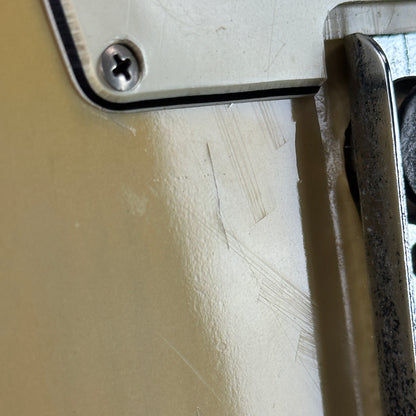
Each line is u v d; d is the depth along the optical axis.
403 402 0.63
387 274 0.65
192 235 0.62
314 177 0.70
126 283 0.58
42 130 0.54
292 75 0.66
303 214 0.69
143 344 0.58
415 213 0.71
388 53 0.74
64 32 0.55
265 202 0.67
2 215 0.53
